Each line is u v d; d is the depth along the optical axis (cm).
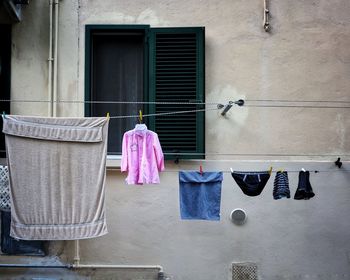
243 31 815
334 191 798
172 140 795
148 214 795
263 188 744
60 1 822
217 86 809
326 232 794
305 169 798
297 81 809
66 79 812
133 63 829
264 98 807
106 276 791
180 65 802
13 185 691
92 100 822
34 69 813
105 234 729
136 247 793
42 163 696
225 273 789
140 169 706
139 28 810
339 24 816
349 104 806
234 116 805
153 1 818
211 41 814
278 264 791
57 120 696
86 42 812
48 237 696
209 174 728
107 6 820
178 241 792
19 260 792
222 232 793
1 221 793
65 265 788
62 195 699
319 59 812
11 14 792
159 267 788
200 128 794
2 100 754
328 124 805
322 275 790
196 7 817
